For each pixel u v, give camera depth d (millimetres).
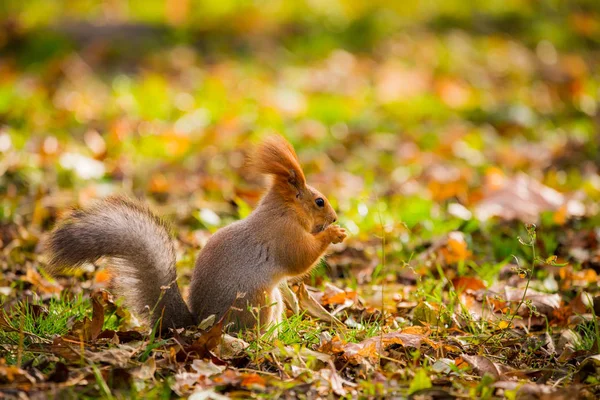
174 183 12375
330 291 8320
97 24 22047
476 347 7004
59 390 5578
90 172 12578
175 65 19844
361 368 6316
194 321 7094
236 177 12914
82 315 7391
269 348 6586
